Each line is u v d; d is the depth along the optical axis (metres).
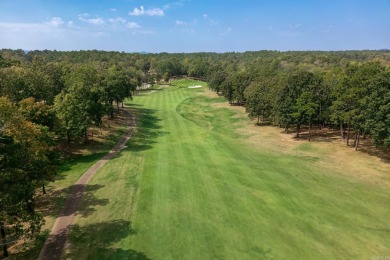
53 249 25.23
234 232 27.88
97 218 30.34
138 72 175.25
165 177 41.00
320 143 57.31
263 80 85.12
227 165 45.69
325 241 26.47
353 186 37.97
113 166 45.62
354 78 51.41
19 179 23.58
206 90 151.88
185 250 25.33
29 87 55.97
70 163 47.00
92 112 54.97
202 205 33.03
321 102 60.91
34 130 27.61
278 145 57.38
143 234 27.56
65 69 86.56
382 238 26.86
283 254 24.75
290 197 34.88
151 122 78.06
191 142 59.34
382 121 43.62
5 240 24.06
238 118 84.69
